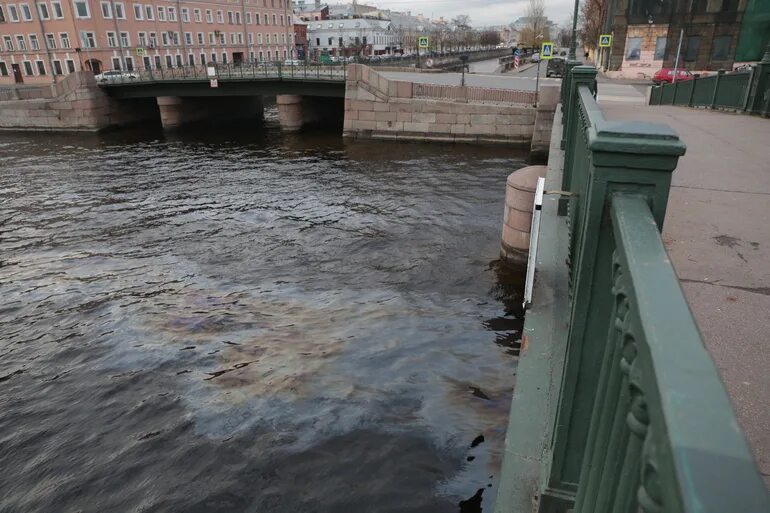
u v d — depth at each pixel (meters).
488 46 147.50
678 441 0.68
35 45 58.34
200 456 5.72
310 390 6.65
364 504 4.98
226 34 77.19
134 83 37.06
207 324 8.61
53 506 5.30
